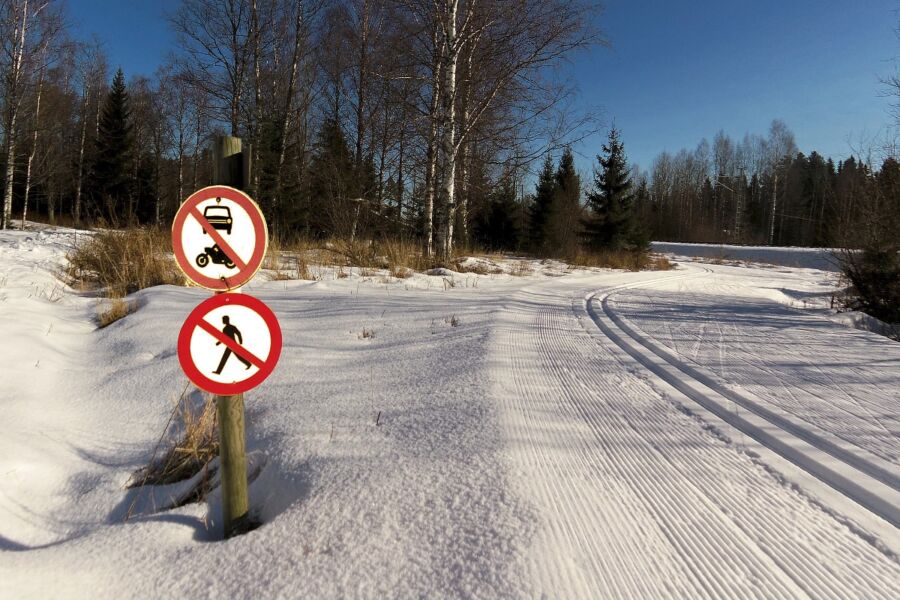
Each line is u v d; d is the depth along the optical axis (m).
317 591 2.05
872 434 3.74
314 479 2.95
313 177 20.64
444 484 2.82
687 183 71.62
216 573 2.21
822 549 2.38
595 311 9.05
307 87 23.17
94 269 10.34
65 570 2.25
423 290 10.18
